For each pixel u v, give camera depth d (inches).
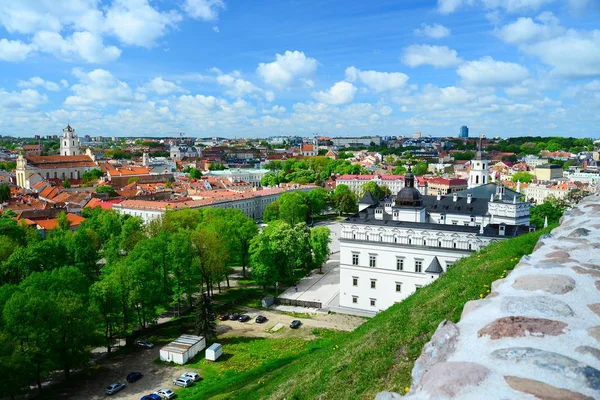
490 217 4306.1
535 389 469.4
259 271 4308.6
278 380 1961.1
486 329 621.3
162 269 3801.7
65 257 4303.6
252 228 5123.0
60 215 5925.2
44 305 2554.1
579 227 1139.3
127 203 7445.9
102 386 2687.0
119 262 3715.6
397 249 3558.1
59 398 2541.8
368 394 1111.0
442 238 3405.5
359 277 3740.2
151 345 3238.2
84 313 2736.2
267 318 3786.9
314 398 1273.4
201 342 3169.3
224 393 2261.3
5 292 2876.5
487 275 1470.2
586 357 528.4
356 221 3740.2
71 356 2659.9
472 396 477.7
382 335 1427.2
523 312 653.3
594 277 762.2
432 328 1242.0
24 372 2354.8
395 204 4200.3
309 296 4274.1
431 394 503.8
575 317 627.8
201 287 4185.5
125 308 3250.5
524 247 1737.2
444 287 1652.3
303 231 5032.0
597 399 450.3
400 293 3580.2
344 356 1487.5
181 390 2596.0
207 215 5639.8
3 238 4335.6
